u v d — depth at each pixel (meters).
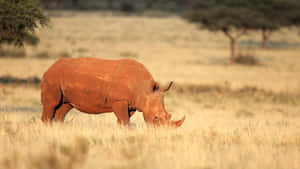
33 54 162.75
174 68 147.00
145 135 31.59
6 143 26.80
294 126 48.88
